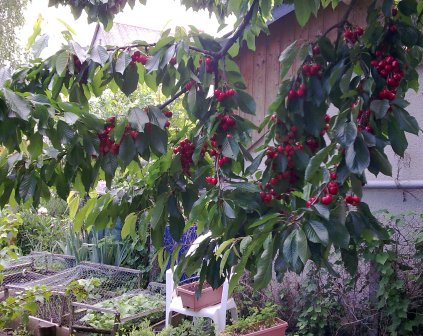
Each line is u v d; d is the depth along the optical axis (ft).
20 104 4.90
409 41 5.13
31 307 11.00
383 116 4.36
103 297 16.70
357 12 8.41
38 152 5.36
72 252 20.56
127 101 19.60
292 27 15.17
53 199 25.03
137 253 20.11
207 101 6.44
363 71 4.95
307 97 5.40
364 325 12.92
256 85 16.01
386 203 13.75
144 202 6.63
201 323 13.43
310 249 4.13
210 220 5.38
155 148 5.77
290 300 14.53
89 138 5.57
